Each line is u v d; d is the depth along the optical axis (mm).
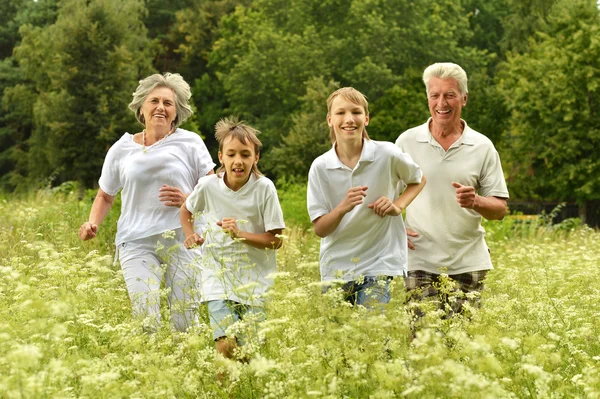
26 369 3527
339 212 5215
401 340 3918
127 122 47188
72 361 3975
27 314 4566
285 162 43562
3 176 54062
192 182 6387
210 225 5211
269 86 50125
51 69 49875
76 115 47062
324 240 5570
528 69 41344
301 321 4113
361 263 5441
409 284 6023
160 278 6051
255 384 3842
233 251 5309
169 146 6316
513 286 6047
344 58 48812
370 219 5422
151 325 4594
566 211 40594
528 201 43188
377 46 48156
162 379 3701
